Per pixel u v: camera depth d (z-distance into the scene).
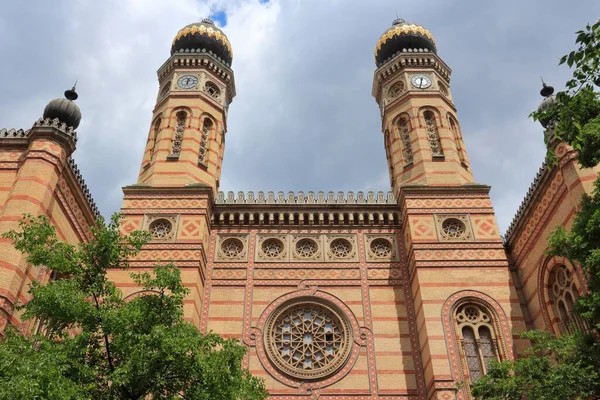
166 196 28.48
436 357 23.06
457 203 28.02
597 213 13.81
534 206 24.67
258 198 29.88
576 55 11.84
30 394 10.48
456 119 33.44
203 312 25.89
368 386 23.91
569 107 13.29
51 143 22.14
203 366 13.11
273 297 26.48
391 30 37.88
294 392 23.83
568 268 21.89
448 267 25.67
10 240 19.09
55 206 22.12
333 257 27.89
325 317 26.23
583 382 13.84
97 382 13.26
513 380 15.34
